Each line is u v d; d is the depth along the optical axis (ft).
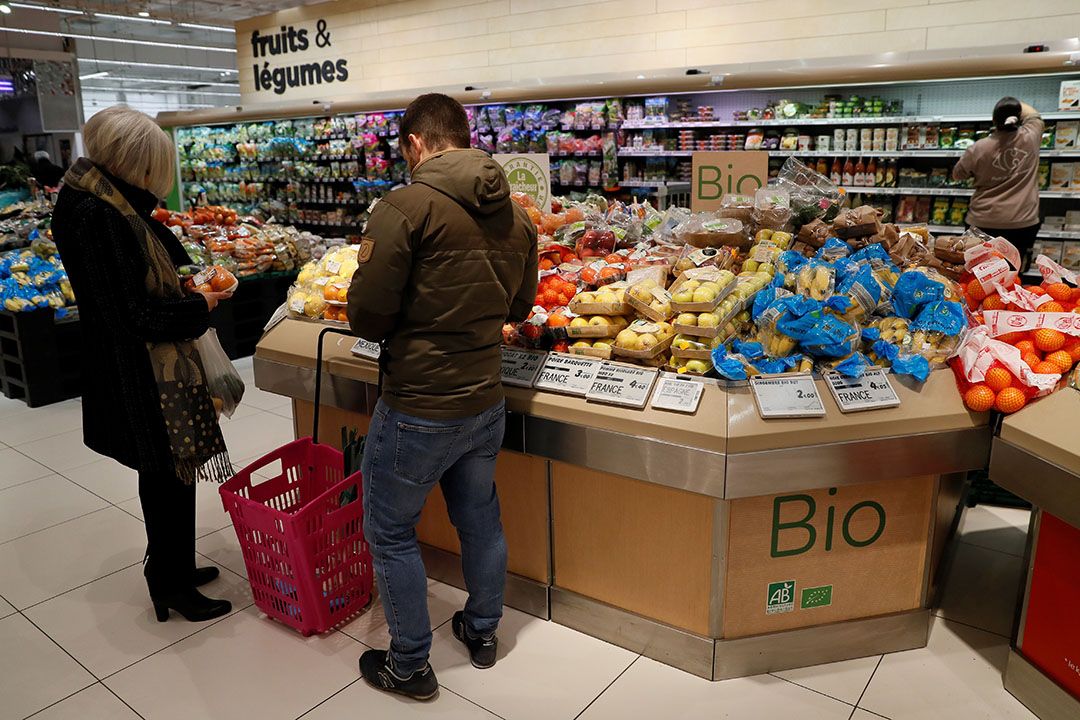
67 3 37.45
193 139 31.81
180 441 7.39
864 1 18.40
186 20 41.14
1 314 15.81
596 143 21.12
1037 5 16.46
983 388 6.65
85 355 7.39
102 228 6.75
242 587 8.94
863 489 6.99
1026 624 6.77
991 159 15.34
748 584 7.09
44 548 9.96
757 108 19.42
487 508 7.11
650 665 7.46
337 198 27.58
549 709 6.84
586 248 9.82
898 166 18.22
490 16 24.81
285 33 31.01
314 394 9.26
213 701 7.03
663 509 7.18
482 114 22.95
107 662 7.62
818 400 6.59
